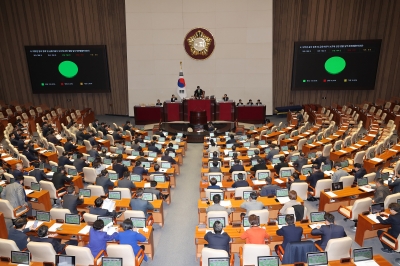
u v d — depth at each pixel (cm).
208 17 2344
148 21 2358
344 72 2322
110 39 2436
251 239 643
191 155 1644
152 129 2061
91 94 2575
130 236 663
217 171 1112
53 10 2380
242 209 845
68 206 855
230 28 2352
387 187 895
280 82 2480
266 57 2380
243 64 2402
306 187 953
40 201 944
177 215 1008
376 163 1188
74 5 2377
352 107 2272
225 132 1931
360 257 577
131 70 2438
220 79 2438
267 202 862
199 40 2369
